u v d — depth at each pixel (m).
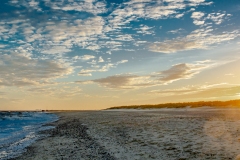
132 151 14.20
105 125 29.67
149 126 24.70
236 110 50.62
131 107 114.69
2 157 15.24
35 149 17.08
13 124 43.38
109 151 14.66
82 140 19.55
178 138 16.73
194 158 11.65
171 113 47.88
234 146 13.28
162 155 12.78
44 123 43.03
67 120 47.06
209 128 20.23
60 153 15.10
